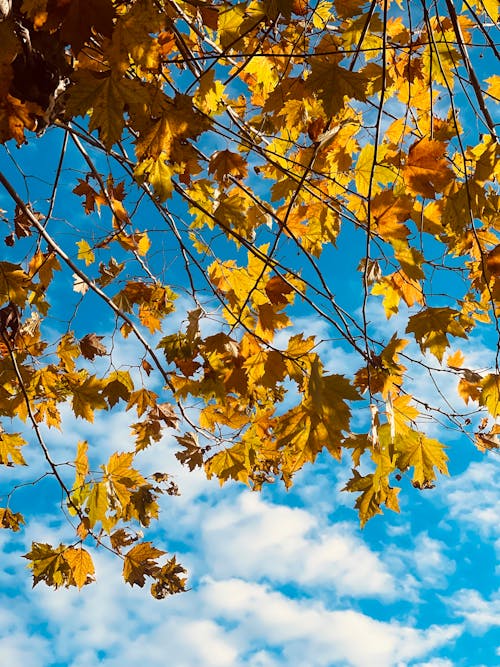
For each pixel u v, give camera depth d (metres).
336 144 2.63
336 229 2.80
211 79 2.07
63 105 1.98
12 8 1.78
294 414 2.42
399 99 2.72
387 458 2.57
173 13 2.11
